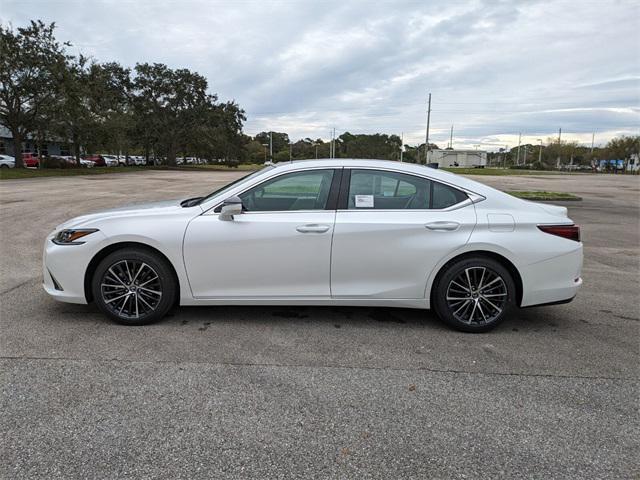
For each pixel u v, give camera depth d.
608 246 8.61
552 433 2.61
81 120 40.16
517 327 4.27
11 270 6.06
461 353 3.67
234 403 2.87
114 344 3.70
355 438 2.54
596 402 2.95
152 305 4.08
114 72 59.25
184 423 2.64
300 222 3.95
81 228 4.02
